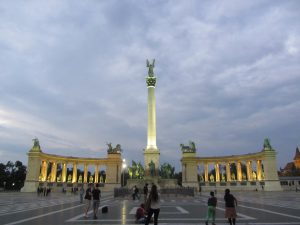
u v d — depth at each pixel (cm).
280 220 1947
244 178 10125
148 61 8762
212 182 9875
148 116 8125
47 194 6206
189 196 5259
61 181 9756
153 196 1496
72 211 2634
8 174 12331
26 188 8344
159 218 2073
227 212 1688
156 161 7675
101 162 10244
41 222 1881
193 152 10475
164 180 7281
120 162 10256
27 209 2844
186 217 2133
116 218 2091
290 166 16550
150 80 8450
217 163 10162
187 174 10175
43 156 8950
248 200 4100
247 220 1948
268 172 8462
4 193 7494
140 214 1856
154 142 7912
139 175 8212
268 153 8538
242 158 9556
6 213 2466
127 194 5394
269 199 4350
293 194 6125
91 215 2288
